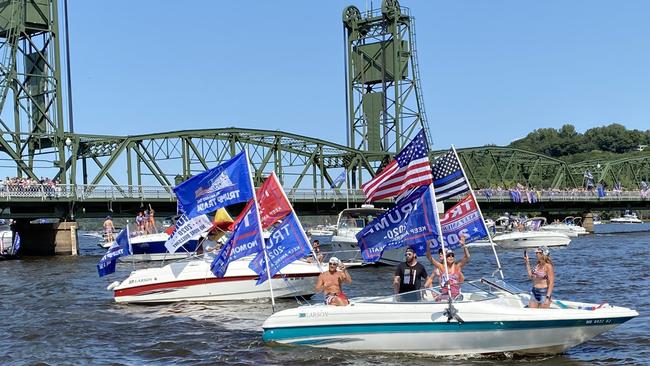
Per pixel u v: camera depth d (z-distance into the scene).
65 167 69.31
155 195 69.00
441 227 19.50
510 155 117.44
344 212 45.78
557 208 108.38
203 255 28.69
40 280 38.84
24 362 18.23
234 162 21.89
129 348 19.62
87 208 69.19
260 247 20.28
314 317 18.22
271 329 18.67
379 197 19.59
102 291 32.78
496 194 99.19
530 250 63.56
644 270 38.16
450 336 17.14
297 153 88.12
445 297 17.66
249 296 27.98
